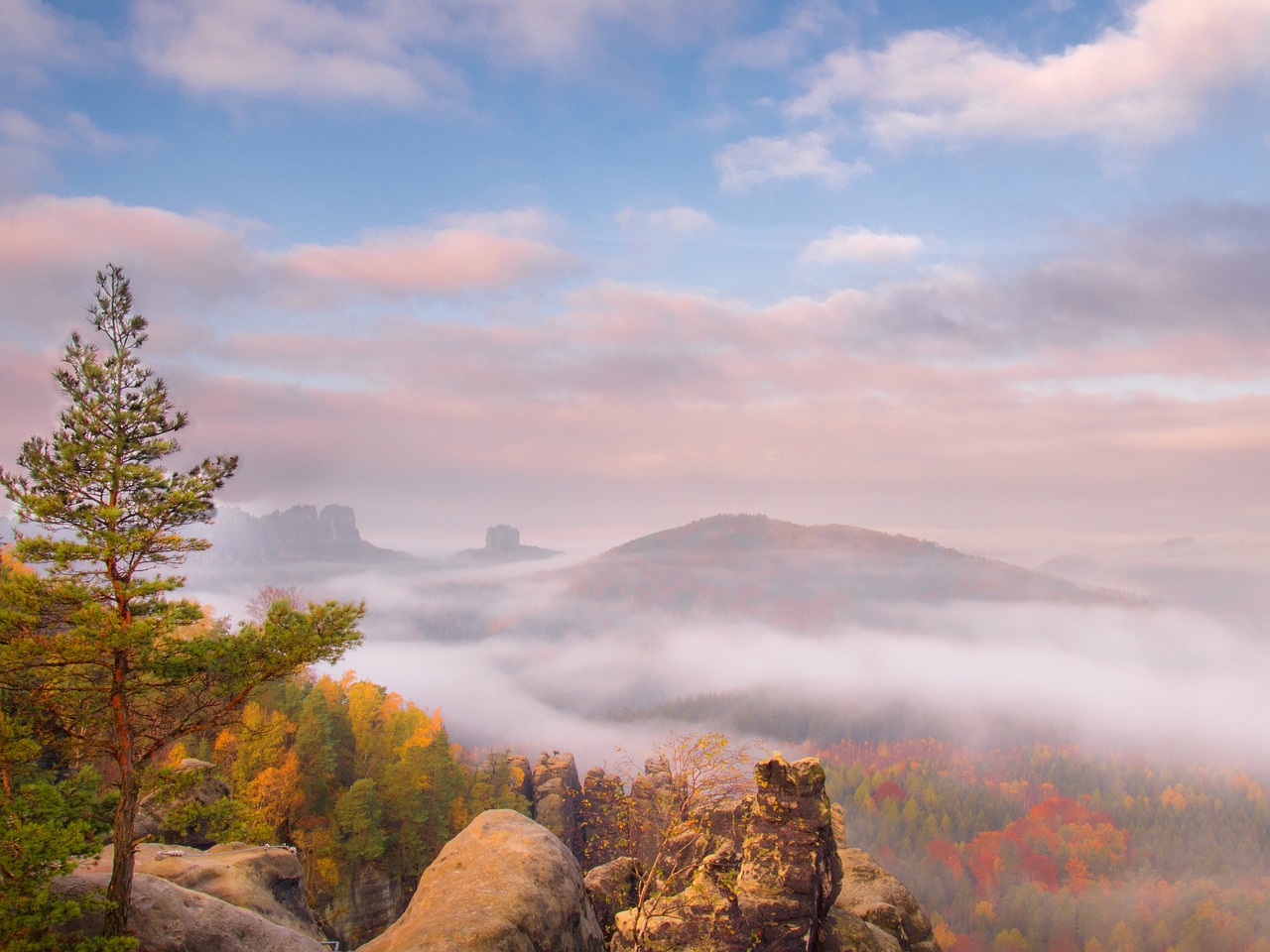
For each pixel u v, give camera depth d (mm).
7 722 20359
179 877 30406
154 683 21781
